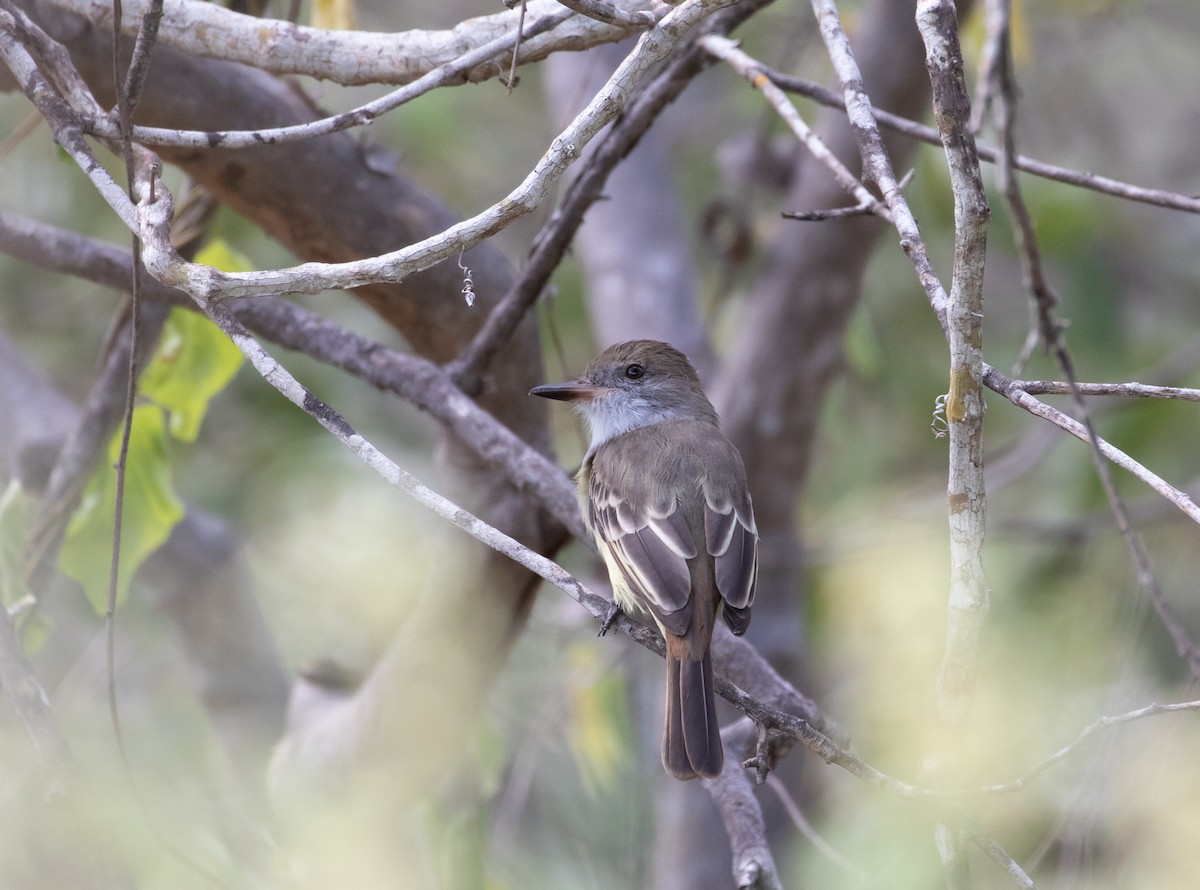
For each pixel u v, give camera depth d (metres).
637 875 11.81
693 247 16.78
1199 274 16.75
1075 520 12.72
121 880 7.83
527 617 10.43
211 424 15.15
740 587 7.79
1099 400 13.95
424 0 17.28
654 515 8.01
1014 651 10.43
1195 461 13.55
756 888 7.36
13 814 7.91
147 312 10.01
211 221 10.23
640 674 12.52
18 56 6.27
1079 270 14.43
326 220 9.34
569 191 9.18
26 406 11.66
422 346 10.32
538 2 7.34
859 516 14.20
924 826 8.07
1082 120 17.14
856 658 13.16
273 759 10.80
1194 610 12.50
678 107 17.86
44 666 12.23
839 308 12.96
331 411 5.79
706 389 13.88
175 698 12.78
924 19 5.55
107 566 9.86
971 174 5.56
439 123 15.10
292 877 9.45
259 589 13.88
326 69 7.49
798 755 12.20
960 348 5.83
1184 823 7.85
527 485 9.01
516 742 12.55
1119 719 5.98
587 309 15.93
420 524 13.84
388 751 10.36
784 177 13.35
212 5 7.50
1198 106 17.22
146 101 8.49
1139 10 15.91
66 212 14.38
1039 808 8.68
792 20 14.97
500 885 10.84
